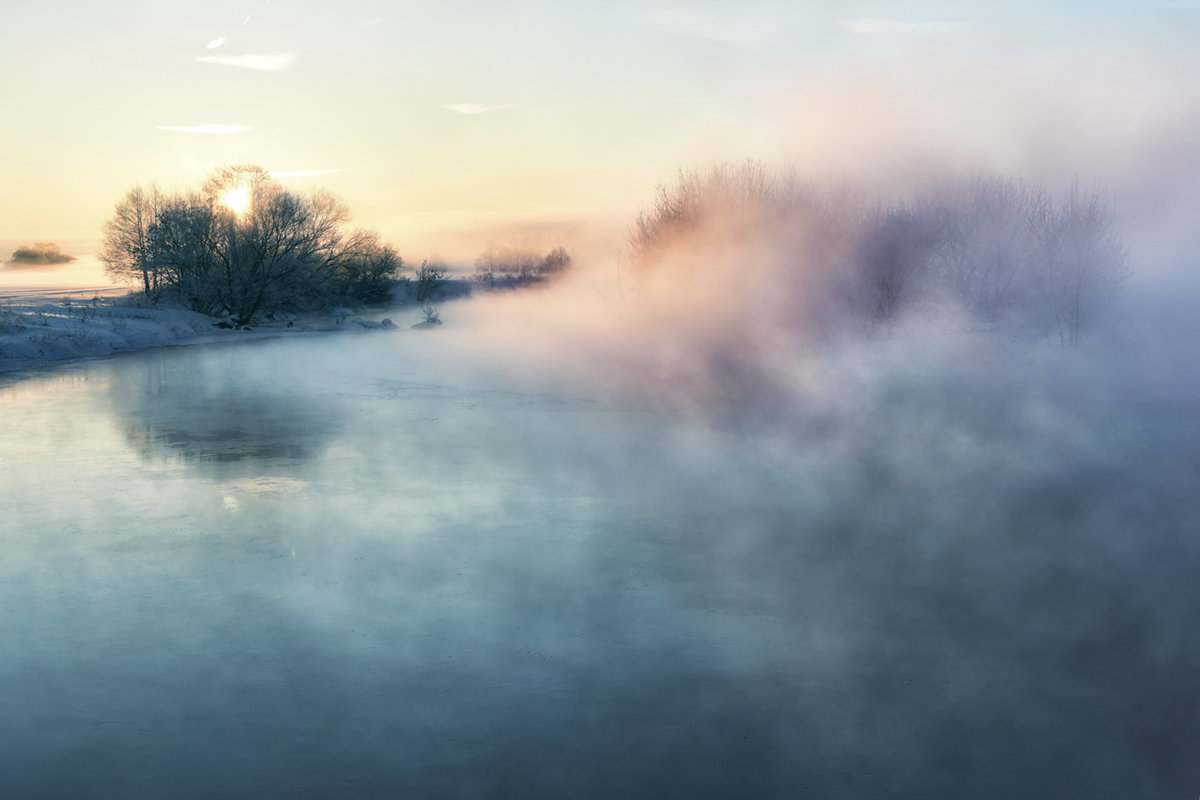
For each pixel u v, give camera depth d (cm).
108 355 3038
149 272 5056
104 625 607
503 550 795
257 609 639
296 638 582
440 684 510
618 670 530
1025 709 480
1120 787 401
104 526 879
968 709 480
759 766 418
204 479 1100
